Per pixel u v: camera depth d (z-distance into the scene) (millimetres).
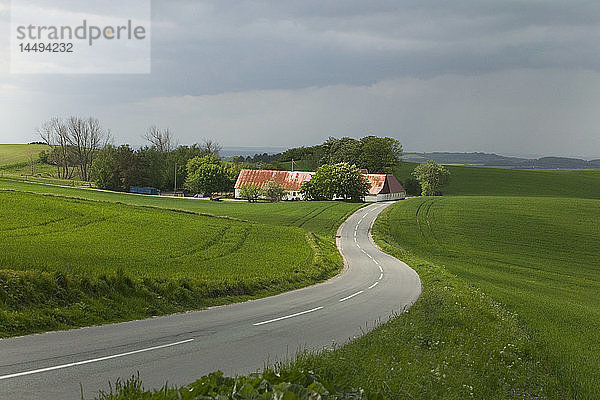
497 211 93125
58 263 21344
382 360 11539
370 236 69625
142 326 16125
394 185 150875
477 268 49500
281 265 35125
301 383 7559
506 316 21688
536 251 63906
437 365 12188
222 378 7160
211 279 25141
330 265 40812
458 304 22000
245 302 23391
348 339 15688
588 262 59250
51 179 134375
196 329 16250
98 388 9398
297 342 14977
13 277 16219
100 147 150125
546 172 197750
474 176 182875
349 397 7508
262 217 82500
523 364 14594
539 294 36469
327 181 124938
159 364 11570
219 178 140500
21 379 9688
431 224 80438
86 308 16578
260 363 12125
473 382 11727
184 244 38844
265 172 145250
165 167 146250
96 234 38406
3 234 34531
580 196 153625
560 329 21953
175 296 20906
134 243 36406
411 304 24516
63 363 11039
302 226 75125
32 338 13328
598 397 12984
